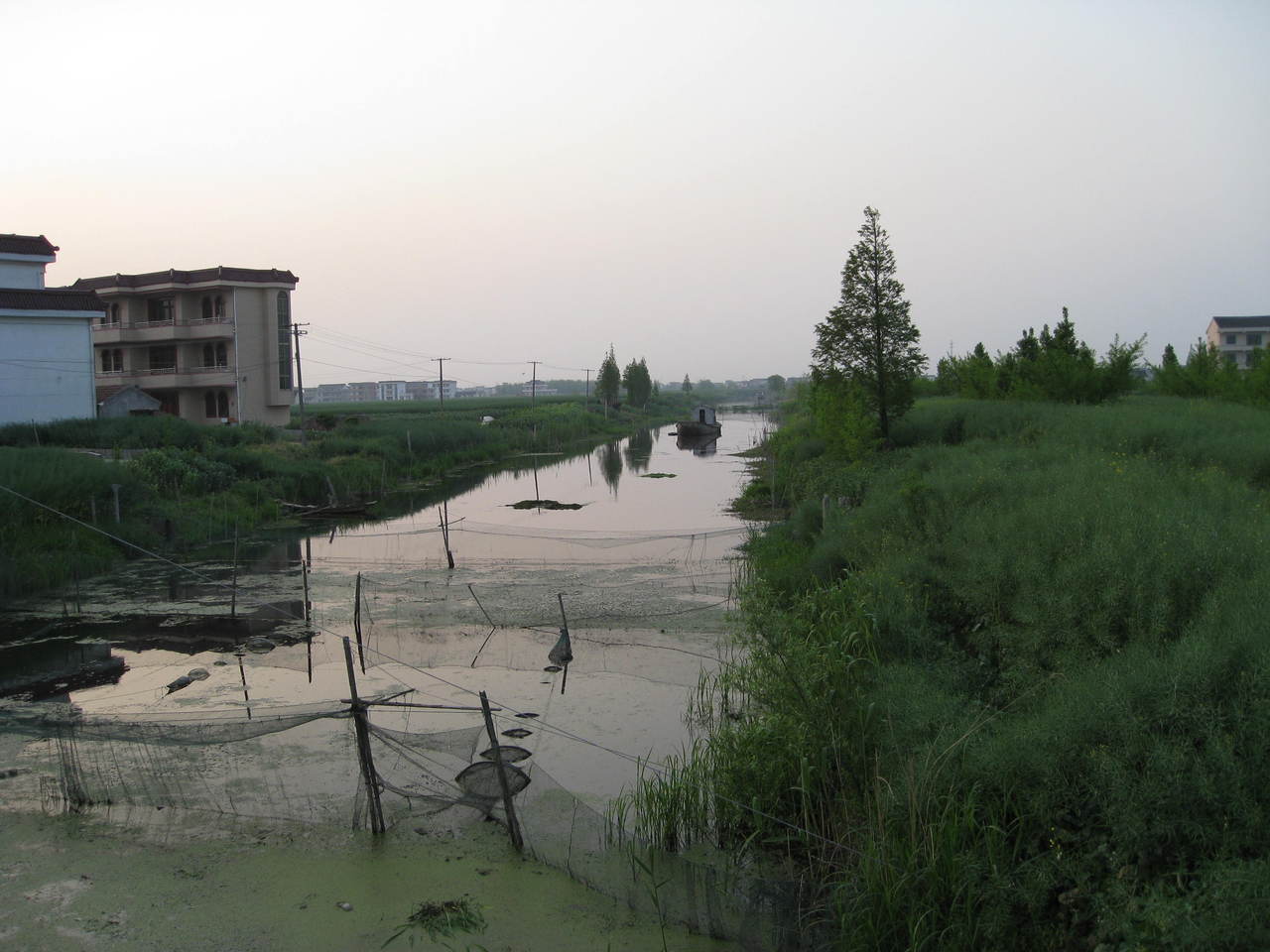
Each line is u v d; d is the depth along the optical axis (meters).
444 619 14.99
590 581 17.67
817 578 12.90
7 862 7.51
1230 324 71.81
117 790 8.60
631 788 8.64
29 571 17.48
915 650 9.67
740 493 33.72
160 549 21.78
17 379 33.62
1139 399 33.50
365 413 74.06
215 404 49.94
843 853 6.93
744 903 6.37
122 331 49.25
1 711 10.83
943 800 6.77
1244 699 5.89
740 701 10.82
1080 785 6.20
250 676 12.41
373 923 6.66
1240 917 4.71
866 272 29.16
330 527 26.48
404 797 8.34
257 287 49.19
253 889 7.12
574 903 6.89
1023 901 5.90
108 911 6.83
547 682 11.82
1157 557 8.53
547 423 65.69
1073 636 7.97
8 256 37.25
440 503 32.28
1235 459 15.19
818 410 31.14
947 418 29.53
